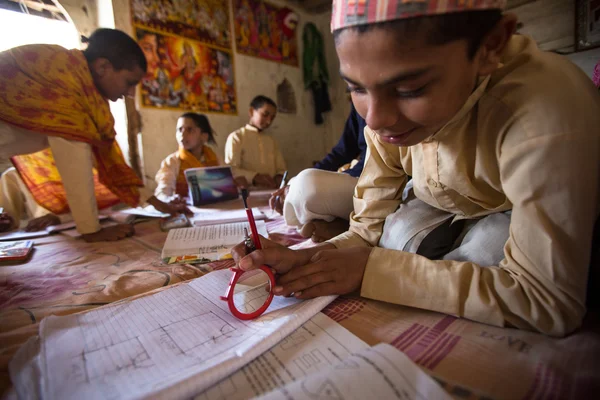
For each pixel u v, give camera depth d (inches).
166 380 16.3
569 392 15.4
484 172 23.8
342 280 25.0
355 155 70.4
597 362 17.0
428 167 27.5
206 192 80.0
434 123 19.3
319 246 30.3
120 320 24.0
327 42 171.5
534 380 16.3
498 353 18.5
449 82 17.6
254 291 27.4
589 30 103.6
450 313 22.1
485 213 28.4
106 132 61.5
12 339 23.9
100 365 18.5
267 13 147.9
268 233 52.4
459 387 16.0
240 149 120.5
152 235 56.9
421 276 23.4
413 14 15.4
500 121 21.0
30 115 50.2
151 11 110.5
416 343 20.0
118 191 67.2
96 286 34.5
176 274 36.2
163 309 25.4
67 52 56.7
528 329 20.4
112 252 47.5
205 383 16.3
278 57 153.3
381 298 24.2
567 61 22.0
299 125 164.2
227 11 132.8
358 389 14.1
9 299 31.9
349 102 169.9
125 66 60.1
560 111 18.2
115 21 102.7
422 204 33.6
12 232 64.5
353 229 35.3
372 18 15.9
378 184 35.1
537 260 19.4
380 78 17.2
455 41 16.4
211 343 20.3
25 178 69.8
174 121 117.7
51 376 17.6
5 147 55.5
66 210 73.4
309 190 45.6
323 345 19.5
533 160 18.8
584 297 19.1
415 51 16.2
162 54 113.7
